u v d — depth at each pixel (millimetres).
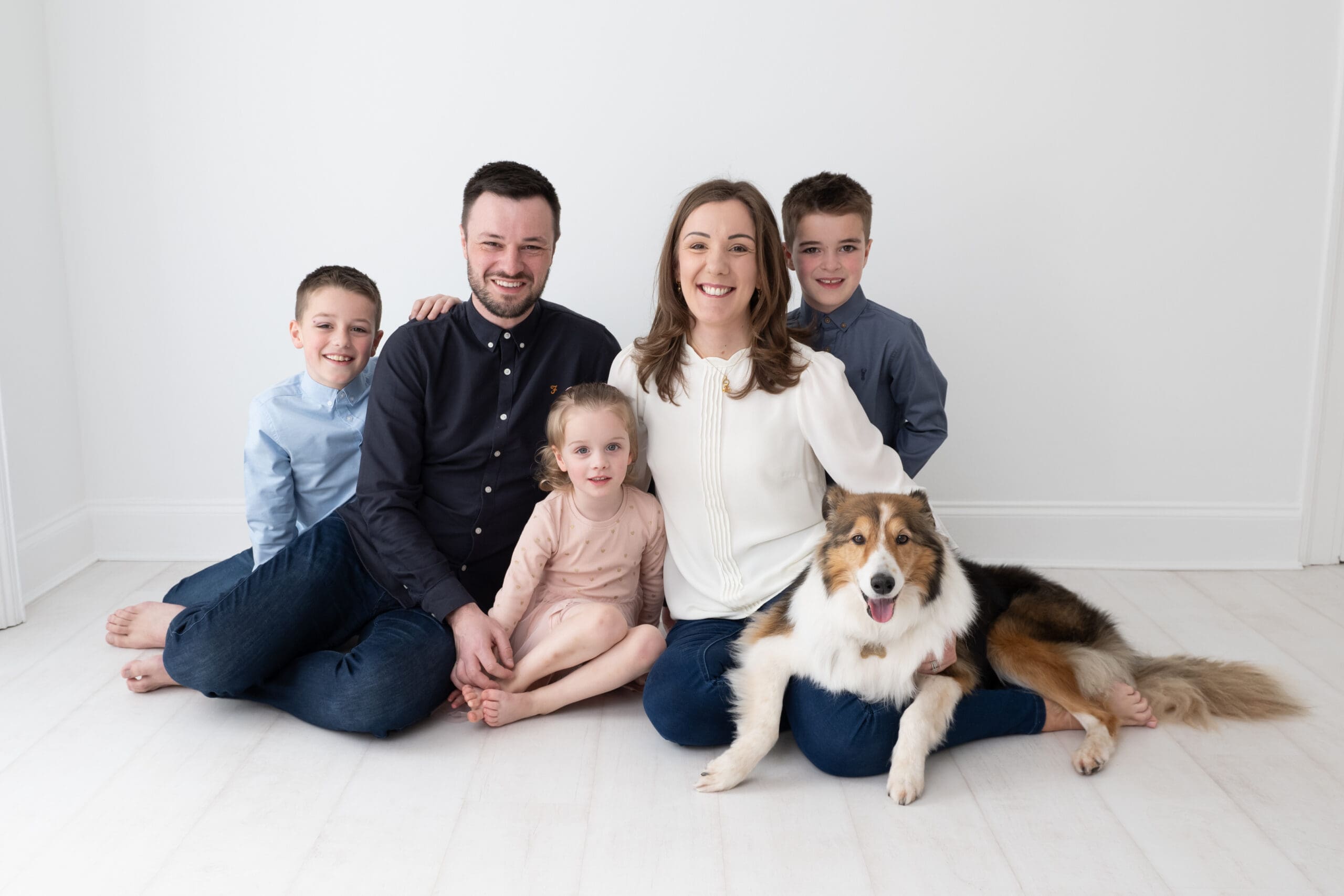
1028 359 3564
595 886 1856
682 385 2393
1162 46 3363
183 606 2898
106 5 3377
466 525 2596
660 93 3422
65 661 2816
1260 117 3393
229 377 3619
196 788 2182
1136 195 3451
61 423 3527
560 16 3383
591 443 2377
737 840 2000
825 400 2330
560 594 2566
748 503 2365
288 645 2443
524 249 2475
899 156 3441
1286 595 3385
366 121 3455
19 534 3287
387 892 1835
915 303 3537
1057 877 1885
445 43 3408
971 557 3674
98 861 1917
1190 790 2186
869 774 2240
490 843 1987
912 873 1895
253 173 3486
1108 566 3658
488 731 2449
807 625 2195
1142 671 2559
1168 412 3592
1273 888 1850
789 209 2877
